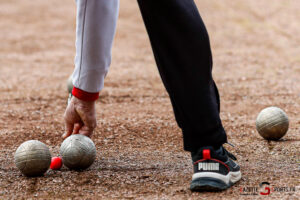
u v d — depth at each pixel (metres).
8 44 24.97
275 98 13.12
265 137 8.58
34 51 23.33
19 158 6.39
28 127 10.00
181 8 5.13
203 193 5.62
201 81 5.31
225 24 29.56
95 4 5.28
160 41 5.29
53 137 9.10
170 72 5.34
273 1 36.00
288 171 6.54
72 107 6.16
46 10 35.91
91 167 6.94
